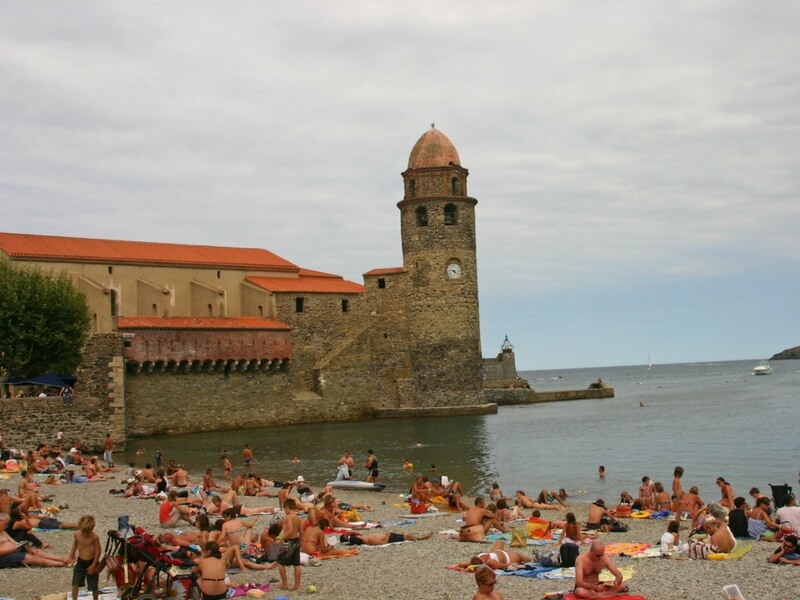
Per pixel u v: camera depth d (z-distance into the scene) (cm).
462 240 9662
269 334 8544
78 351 6669
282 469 5369
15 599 1986
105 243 8525
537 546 2678
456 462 5600
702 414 9581
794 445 6169
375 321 9644
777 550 2306
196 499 3625
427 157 9744
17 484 4212
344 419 9050
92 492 4100
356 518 3222
